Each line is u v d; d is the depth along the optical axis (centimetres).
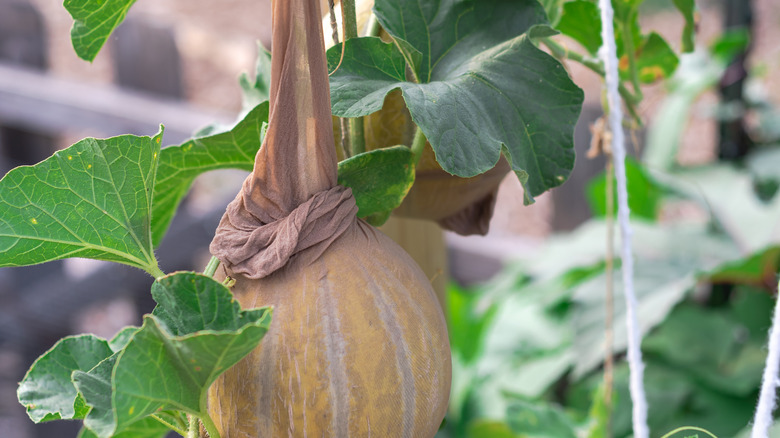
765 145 301
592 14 124
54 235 97
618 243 267
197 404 93
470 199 111
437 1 103
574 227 350
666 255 253
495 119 98
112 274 328
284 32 92
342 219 95
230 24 531
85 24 103
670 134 294
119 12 104
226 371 94
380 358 93
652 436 238
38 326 330
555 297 281
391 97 104
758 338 256
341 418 93
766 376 96
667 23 544
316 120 94
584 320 235
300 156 94
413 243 136
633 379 103
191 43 525
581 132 339
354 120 102
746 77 284
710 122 496
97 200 97
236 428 94
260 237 94
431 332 96
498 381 279
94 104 340
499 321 306
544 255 285
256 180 94
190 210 344
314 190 95
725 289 273
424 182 108
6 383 338
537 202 479
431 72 102
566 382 297
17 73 354
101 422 91
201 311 92
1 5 362
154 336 89
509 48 101
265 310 92
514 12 103
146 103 345
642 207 296
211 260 98
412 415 95
